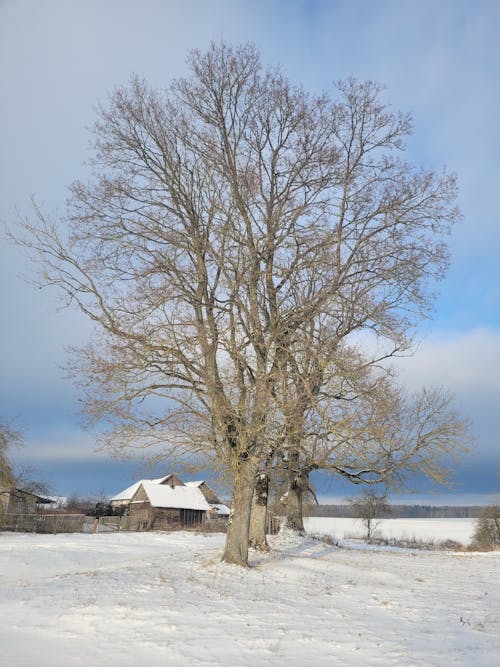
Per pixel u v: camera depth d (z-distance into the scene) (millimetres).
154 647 10062
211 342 18156
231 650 10047
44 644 10180
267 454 18812
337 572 19391
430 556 30203
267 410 17141
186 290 19188
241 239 19500
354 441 18750
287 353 18078
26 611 12227
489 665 9414
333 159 21047
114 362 17859
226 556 18500
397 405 19875
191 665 9219
